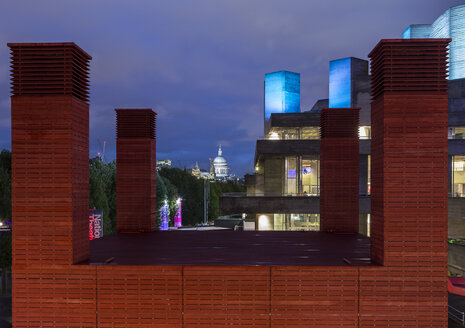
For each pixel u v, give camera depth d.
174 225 77.50
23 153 11.05
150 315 11.05
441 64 10.80
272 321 10.97
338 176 20.53
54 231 11.02
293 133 45.81
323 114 21.17
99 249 14.97
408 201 10.73
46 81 11.19
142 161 20.98
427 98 10.74
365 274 10.88
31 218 11.03
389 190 10.76
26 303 11.04
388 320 10.77
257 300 11.00
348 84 43.50
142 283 11.08
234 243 16.70
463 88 40.78
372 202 11.95
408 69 10.93
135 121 21.12
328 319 10.91
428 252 10.70
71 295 11.03
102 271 11.10
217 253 13.89
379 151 11.23
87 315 11.04
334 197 20.48
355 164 20.50
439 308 10.65
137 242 17.08
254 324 10.96
